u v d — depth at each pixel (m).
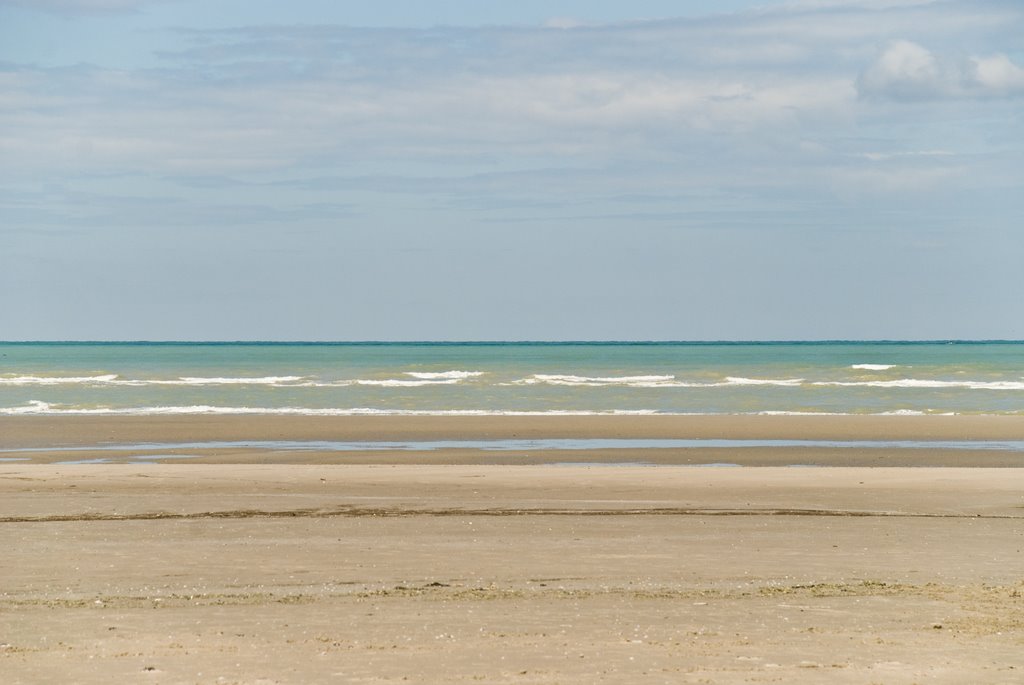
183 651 9.03
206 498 19.83
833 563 13.51
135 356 165.88
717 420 41.28
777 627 9.98
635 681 8.10
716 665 8.57
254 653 8.95
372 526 16.55
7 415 45.53
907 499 19.78
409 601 11.22
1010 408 48.81
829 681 8.12
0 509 18.38
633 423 40.03
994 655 8.95
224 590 11.85
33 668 8.47
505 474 23.69
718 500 19.67
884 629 9.91
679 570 13.03
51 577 12.60
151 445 33.06
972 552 14.33
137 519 17.34
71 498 19.81
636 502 19.39
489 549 14.48
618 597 11.41
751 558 13.84
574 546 14.73
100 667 8.49
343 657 8.80
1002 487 21.44
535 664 8.59
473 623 10.13
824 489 21.14
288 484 22.00
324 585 12.14
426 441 34.09
